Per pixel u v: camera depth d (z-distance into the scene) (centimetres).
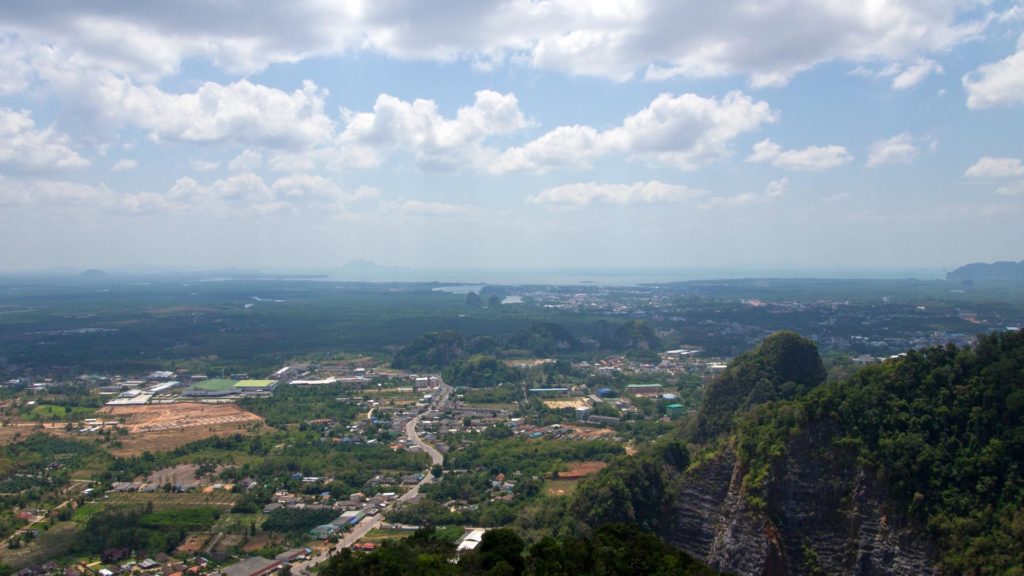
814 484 15762
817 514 15562
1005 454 14325
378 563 14012
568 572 13300
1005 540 13225
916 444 15025
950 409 15475
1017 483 13900
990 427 14925
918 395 16038
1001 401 15088
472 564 13762
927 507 14375
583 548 13950
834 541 15238
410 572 13425
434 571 13238
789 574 15288
